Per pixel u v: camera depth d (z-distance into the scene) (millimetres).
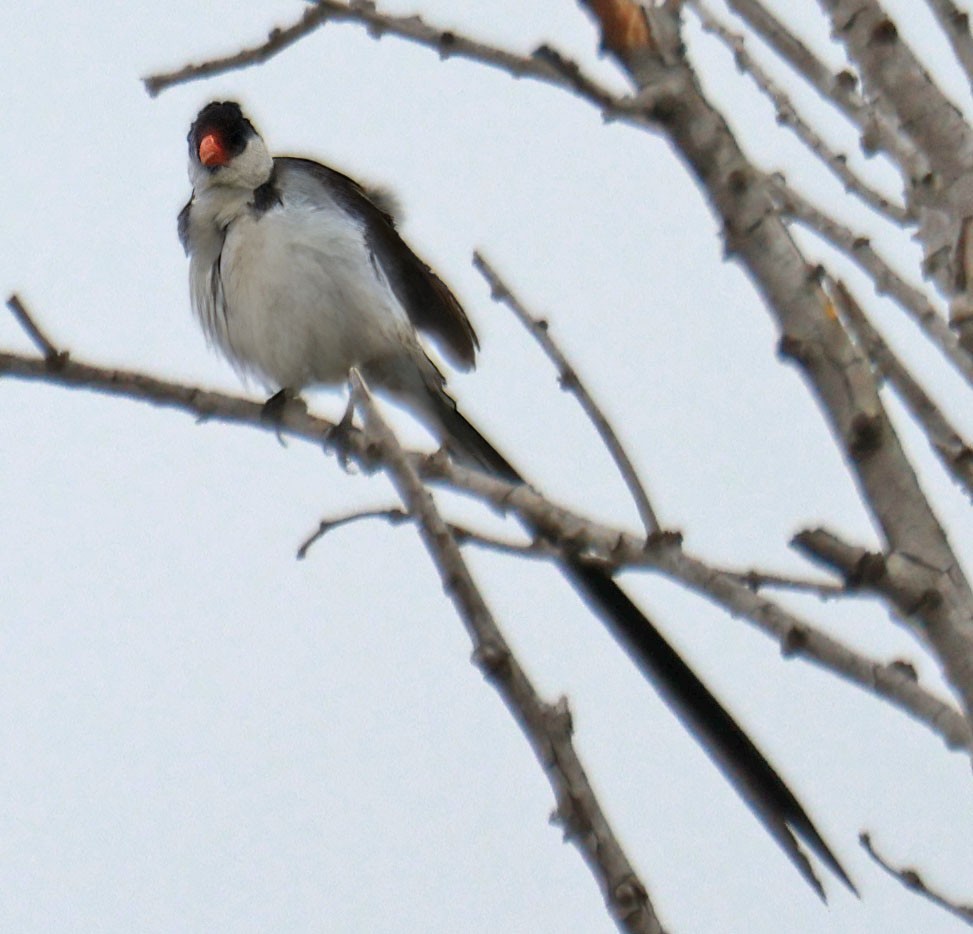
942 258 5270
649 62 5082
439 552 5125
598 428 5734
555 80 5465
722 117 5043
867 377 4867
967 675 4566
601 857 4738
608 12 5086
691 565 5305
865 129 5633
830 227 6254
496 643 4984
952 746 4695
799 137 6395
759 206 4977
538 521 6047
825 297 4938
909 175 5457
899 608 4668
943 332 5883
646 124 5129
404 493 5211
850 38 5445
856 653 4922
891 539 4781
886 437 4820
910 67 5359
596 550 5711
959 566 4711
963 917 5793
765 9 6086
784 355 4938
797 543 4699
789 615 5012
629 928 4652
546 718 4887
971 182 5238
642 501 5512
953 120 5305
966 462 5848
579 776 4824
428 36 5742
